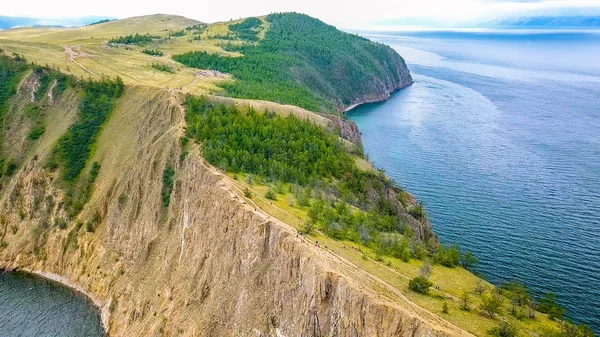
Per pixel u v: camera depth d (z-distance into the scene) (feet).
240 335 298.15
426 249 374.22
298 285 276.62
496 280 397.60
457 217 509.35
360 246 327.88
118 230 435.12
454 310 257.96
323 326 256.93
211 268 337.72
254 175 417.08
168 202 416.05
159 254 392.47
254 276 303.07
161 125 497.46
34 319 383.65
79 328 375.66
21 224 490.90
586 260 427.74
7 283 437.58
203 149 428.15
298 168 447.83
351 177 465.88
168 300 356.79
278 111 586.45
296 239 294.87
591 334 264.52
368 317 237.66
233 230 330.13
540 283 394.73
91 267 433.89
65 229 470.39
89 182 499.10
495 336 237.25
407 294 265.75
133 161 474.08
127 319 372.38
